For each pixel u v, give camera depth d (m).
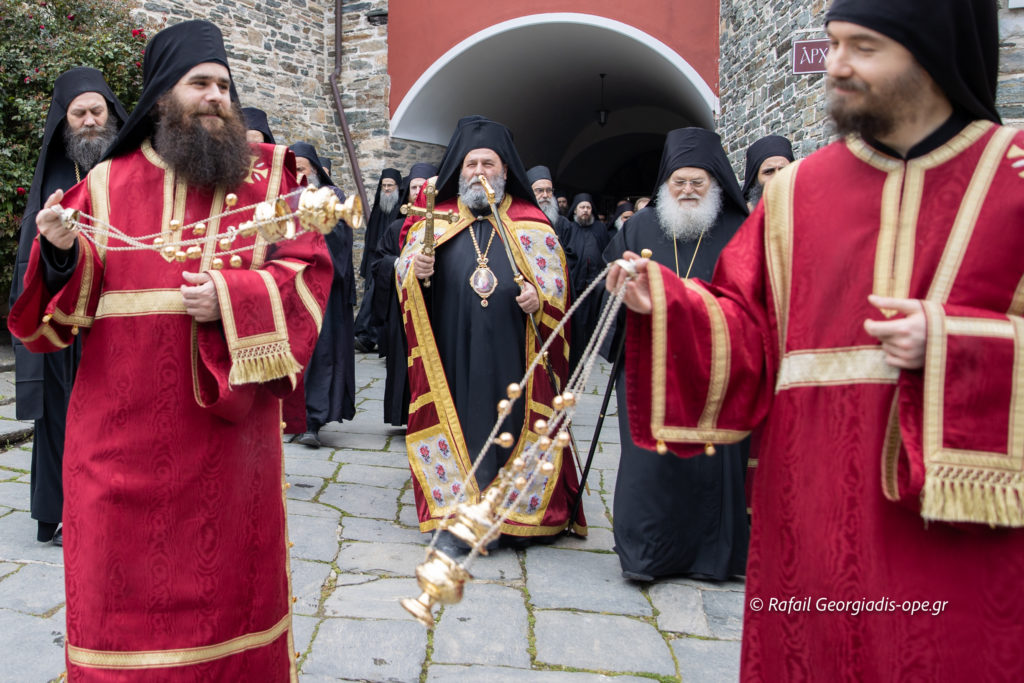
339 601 3.18
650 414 1.65
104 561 1.99
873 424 1.43
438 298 3.94
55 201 1.97
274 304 2.05
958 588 1.36
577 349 4.55
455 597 1.53
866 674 1.41
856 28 1.41
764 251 1.69
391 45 12.36
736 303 1.66
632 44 11.73
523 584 3.40
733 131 10.30
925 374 1.33
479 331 3.78
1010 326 1.33
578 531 3.96
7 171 7.39
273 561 2.17
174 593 2.00
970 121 1.47
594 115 17.41
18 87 7.55
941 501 1.31
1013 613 1.35
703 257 3.56
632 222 3.79
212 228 2.18
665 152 3.63
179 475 2.03
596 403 7.39
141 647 1.99
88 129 3.35
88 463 2.04
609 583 3.42
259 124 5.48
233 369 1.97
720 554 3.41
